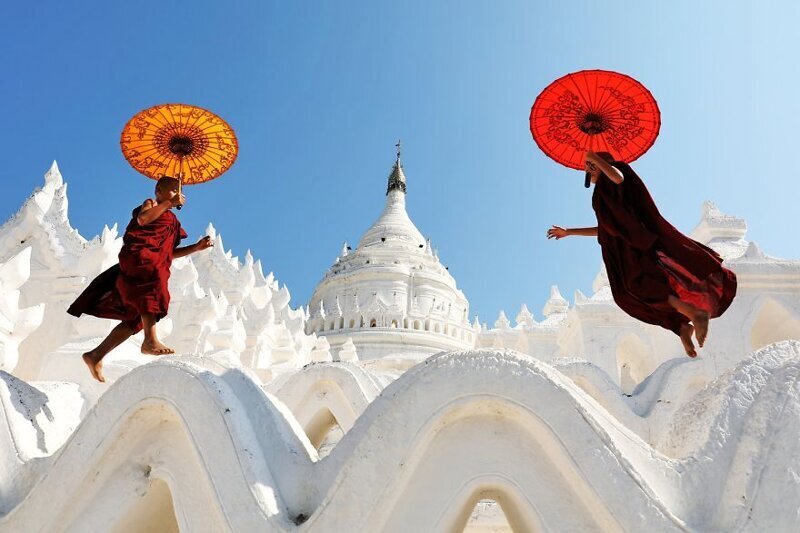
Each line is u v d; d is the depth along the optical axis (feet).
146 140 23.43
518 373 15.75
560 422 15.21
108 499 19.35
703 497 14.97
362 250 201.16
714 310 19.85
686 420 18.10
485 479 16.42
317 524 15.40
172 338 57.62
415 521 16.16
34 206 50.80
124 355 36.58
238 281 91.04
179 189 22.74
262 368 69.97
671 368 38.52
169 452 19.33
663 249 19.89
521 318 145.59
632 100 20.90
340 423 36.81
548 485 16.11
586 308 62.64
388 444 15.64
